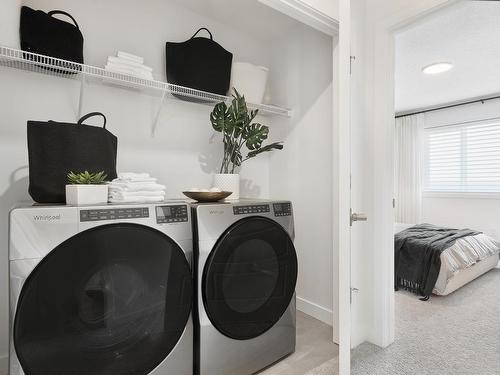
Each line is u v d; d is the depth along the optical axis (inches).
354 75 67.8
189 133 84.1
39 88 61.7
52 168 48.4
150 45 76.8
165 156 79.7
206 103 84.3
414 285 102.9
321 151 83.3
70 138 50.3
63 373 39.2
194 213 53.0
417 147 190.7
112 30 70.7
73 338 39.9
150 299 46.4
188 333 50.8
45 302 37.9
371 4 70.2
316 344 70.5
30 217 37.6
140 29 75.1
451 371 60.4
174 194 81.4
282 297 63.1
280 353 63.1
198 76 74.2
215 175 78.1
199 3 80.9
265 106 86.6
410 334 75.4
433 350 68.1
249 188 97.6
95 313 41.6
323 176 82.7
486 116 163.5
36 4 60.2
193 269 52.3
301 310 89.0
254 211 58.9
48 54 54.1
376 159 69.2
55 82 63.5
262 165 100.7
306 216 88.0
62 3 63.8
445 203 180.4
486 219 163.8
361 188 70.6
